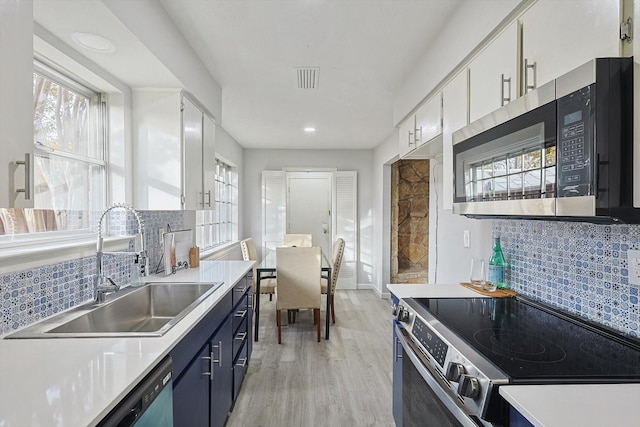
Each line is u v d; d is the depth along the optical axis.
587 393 0.84
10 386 0.88
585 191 0.88
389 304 4.84
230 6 1.79
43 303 1.40
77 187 1.86
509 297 1.71
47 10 1.31
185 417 1.35
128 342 1.18
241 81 2.81
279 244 5.66
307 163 5.84
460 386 0.94
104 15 1.35
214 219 4.55
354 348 3.26
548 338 1.17
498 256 1.88
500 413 0.87
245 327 2.63
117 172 2.07
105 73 1.88
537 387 0.87
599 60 0.85
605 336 1.19
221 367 1.89
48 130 1.65
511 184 1.20
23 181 0.92
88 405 0.79
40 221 1.58
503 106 1.25
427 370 1.21
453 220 2.67
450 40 1.83
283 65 2.50
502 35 1.36
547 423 0.71
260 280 3.86
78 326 1.44
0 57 0.85
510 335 1.20
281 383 2.60
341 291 5.66
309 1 1.75
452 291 1.85
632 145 0.85
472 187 1.49
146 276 2.28
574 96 0.92
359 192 5.89
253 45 2.21
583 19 0.96
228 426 2.08
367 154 5.89
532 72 1.19
